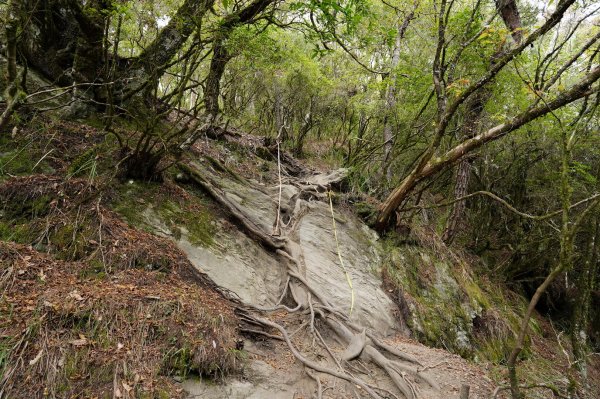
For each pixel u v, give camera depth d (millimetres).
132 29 5414
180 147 5355
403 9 8508
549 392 6039
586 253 5641
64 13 5352
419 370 4719
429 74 7871
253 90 10227
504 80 6727
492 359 6758
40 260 3410
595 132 8125
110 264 3742
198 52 4516
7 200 3762
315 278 5801
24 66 3502
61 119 4934
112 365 2877
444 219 10688
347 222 7512
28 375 2576
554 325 10250
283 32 8016
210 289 4359
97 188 4301
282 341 4352
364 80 10492
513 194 11031
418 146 10281
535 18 7723
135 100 5941
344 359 4461
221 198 5742
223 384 3303
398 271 7156
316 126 12438
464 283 8039
